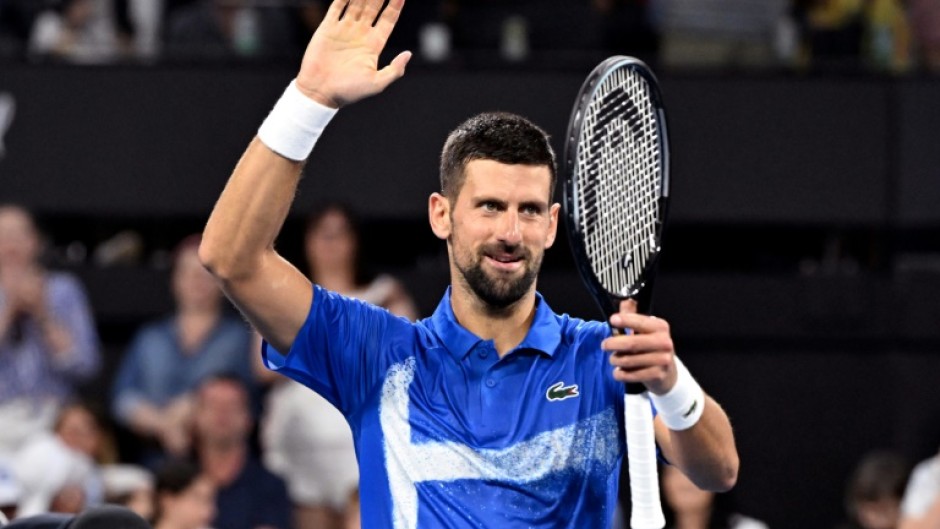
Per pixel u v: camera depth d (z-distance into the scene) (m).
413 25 31.25
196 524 24.94
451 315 13.07
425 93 30.91
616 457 12.92
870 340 31.22
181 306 29.66
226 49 31.22
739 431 31.22
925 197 31.25
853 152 31.25
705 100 31.05
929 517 25.70
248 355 29.48
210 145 31.16
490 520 12.50
